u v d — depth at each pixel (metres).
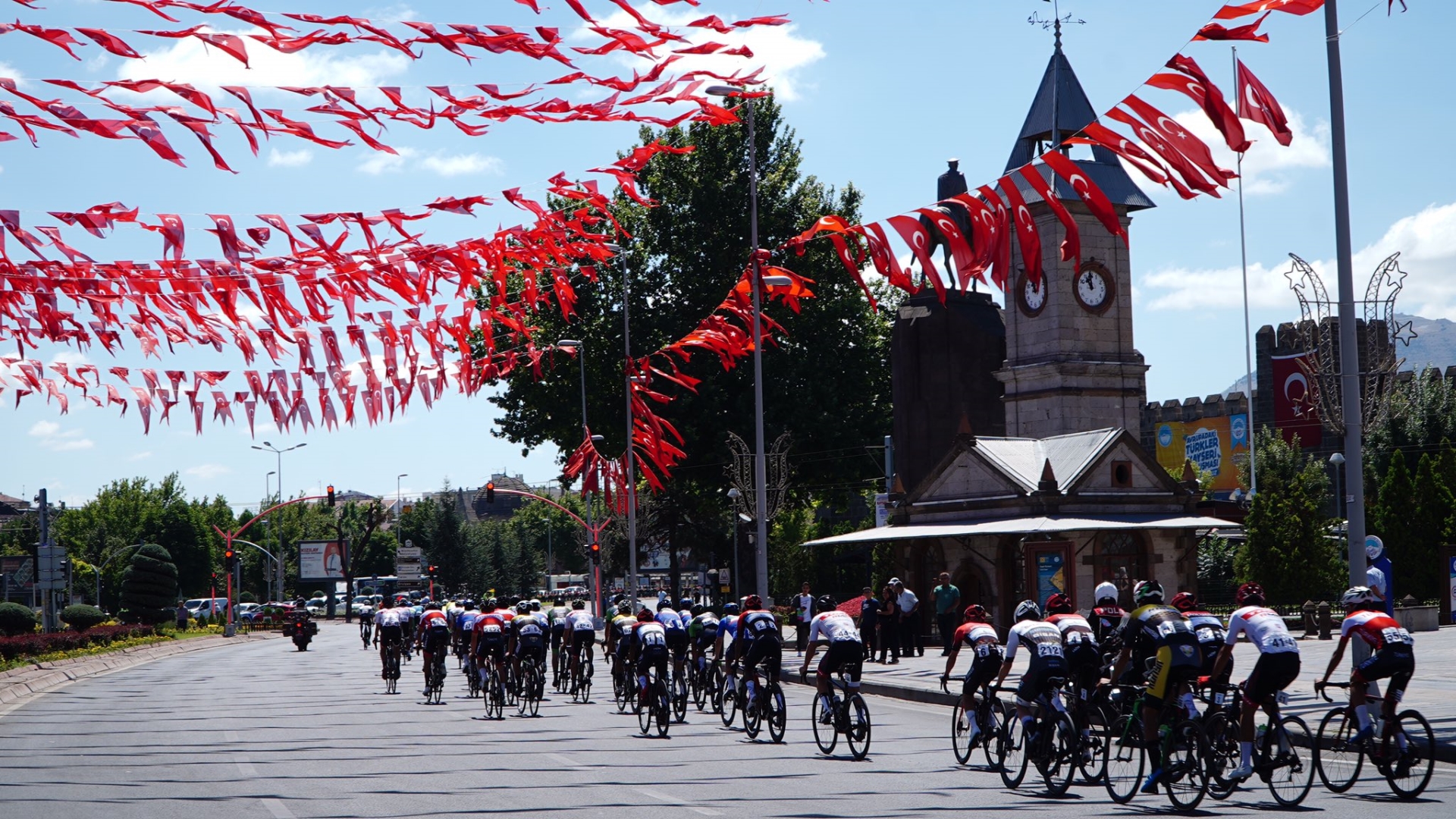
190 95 6.30
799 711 22.41
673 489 68.81
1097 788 12.91
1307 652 27.66
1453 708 16.64
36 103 6.25
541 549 164.75
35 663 38.16
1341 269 18.08
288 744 18.23
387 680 29.09
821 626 15.78
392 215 7.91
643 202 8.64
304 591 152.38
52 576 49.88
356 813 11.75
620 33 6.14
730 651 19.27
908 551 36.62
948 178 55.84
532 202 8.32
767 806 11.72
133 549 117.38
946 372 55.25
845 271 55.44
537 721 21.25
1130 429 45.22
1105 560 32.53
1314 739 11.80
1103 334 45.12
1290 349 63.25
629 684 22.39
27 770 15.53
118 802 12.74
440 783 13.75
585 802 12.10
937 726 19.09
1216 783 11.44
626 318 51.31
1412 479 45.88
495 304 10.41
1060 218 8.82
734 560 66.44
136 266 7.96
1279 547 40.00
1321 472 59.56
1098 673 12.84
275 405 9.84
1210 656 12.54
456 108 6.59
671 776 14.00
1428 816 10.55
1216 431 70.25
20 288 7.81
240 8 5.92
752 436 53.59
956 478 36.09
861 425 56.28
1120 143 8.41
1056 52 46.66
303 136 6.47
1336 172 18.17
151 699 28.45
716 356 54.06
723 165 54.66
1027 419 45.19
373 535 155.25
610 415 54.44
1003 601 33.81
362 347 9.80
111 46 5.92
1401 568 43.91
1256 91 8.24
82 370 9.64
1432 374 61.56
